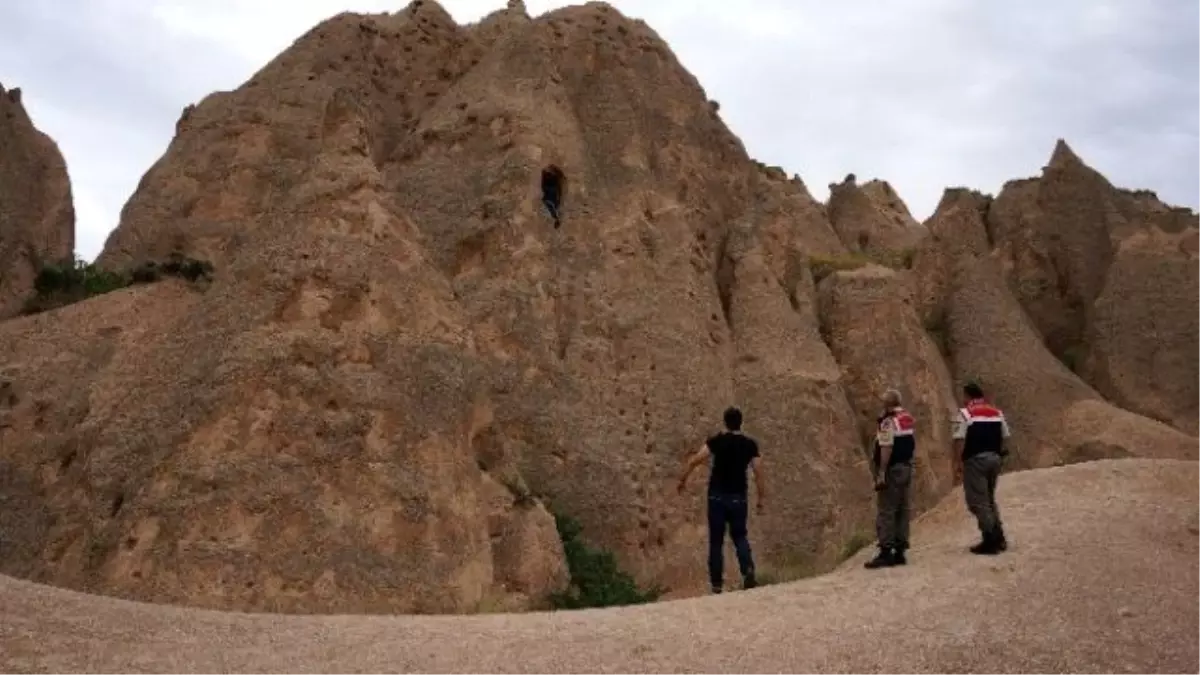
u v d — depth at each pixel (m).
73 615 9.13
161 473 13.80
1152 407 31.02
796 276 26.84
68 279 22.50
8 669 7.45
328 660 8.05
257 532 13.18
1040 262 35.34
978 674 7.43
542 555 15.55
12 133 24.25
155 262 22.89
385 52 27.33
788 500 21.80
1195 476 15.52
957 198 36.28
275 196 20.09
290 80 25.66
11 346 18.94
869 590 10.60
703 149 26.75
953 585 10.45
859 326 26.75
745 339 24.00
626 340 21.50
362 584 13.10
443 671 7.68
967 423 12.31
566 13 27.08
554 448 19.06
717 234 26.20
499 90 24.30
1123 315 32.50
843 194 43.47
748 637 8.60
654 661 7.88
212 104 26.36
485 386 16.47
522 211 21.66
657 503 19.78
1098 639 8.30
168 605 11.10
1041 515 13.66
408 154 24.23
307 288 15.45
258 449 13.91
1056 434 29.05
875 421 25.67
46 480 16.64
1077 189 35.75
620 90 25.75
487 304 20.16
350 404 14.44
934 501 25.52
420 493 14.09
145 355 17.83
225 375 14.53
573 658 7.98
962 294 32.75
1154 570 10.93
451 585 13.70
